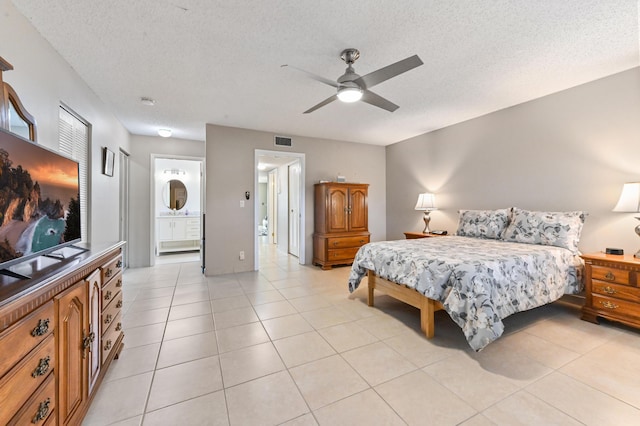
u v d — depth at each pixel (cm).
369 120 411
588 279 255
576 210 298
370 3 171
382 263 278
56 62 217
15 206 113
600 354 199
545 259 248
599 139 280
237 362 192
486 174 388
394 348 211
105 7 171
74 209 172
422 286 226
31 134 172
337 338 227
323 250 473
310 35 202
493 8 176
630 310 228
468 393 159
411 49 222
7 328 84
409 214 527
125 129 436
